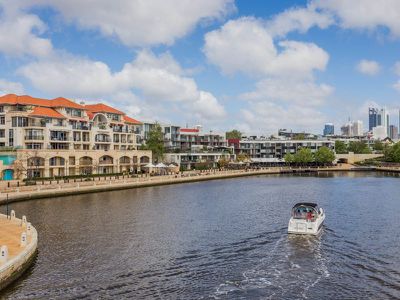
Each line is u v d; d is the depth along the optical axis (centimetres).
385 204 7131
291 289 3022
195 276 3319
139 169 13575
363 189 9888
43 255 3891
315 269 3441
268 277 3269
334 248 4081
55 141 11162
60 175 10638
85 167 11488
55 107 12088
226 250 4059
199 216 6006
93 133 12544
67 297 2902
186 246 4225
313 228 4612
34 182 8888
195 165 17025
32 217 5888
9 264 3066
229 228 5091
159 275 3344
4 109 11150
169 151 16825
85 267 3538
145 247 4194
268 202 7588
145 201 7731
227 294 2947
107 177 11131
